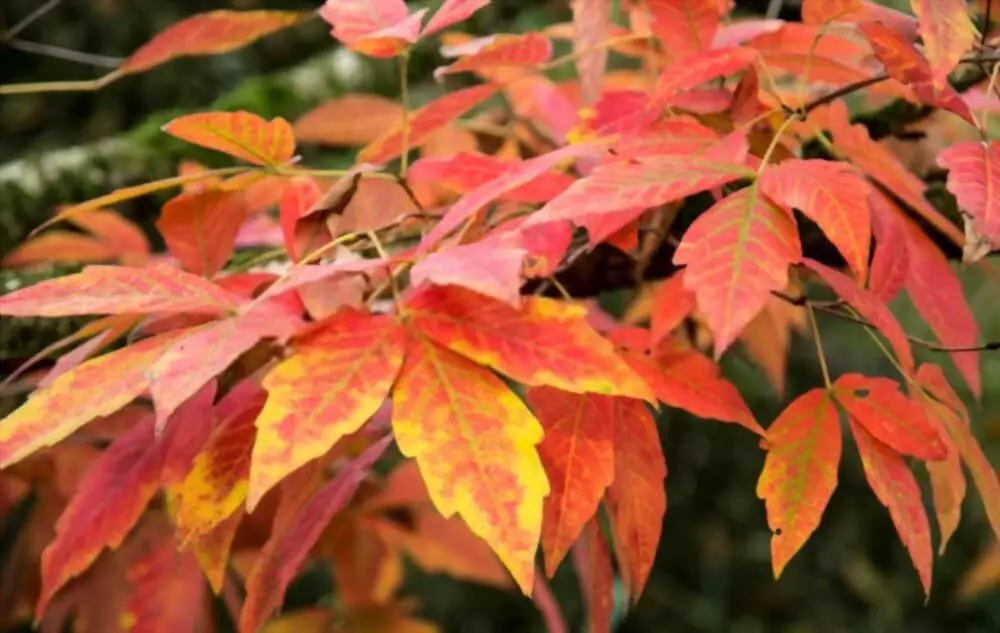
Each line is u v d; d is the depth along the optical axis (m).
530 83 0.93
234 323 0.68
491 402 0.68
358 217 0.78
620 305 1.55
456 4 0.74
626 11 0.91
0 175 1.18
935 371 0.76
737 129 0.75
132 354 0.69
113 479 0.74
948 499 0.74
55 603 0.91
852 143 0.77
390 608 1.05
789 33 0.80
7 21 1.72
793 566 2.02
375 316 0.70
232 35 0.83
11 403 0.93
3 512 0.90
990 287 1.67
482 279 0.65
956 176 0.70
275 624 1.03
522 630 1.88
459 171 0.76
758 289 0.68
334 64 1.52
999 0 0.79
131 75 1.81
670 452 1.96
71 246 0.96
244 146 0.75
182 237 0.78
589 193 0.69
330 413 0.67
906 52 0.72
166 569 0.83
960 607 1.94
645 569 0.73
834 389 0.73
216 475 0.70
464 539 1.03
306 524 0.74
